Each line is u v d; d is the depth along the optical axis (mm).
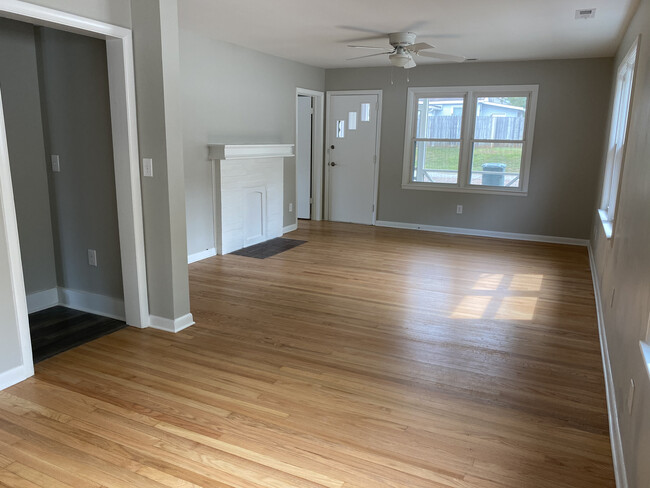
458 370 2846
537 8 3805
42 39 3338
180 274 3320
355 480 1908
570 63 6172
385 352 3072
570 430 2270
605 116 6086
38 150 3531
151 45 2955
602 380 2758
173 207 3178
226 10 4027
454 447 2127
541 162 6523
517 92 6539
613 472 1983
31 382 2625
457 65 6750
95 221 3471
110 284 3531
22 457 2018
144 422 2277
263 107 6148
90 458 2018
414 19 4242
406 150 7266
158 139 3068
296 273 4848
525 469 1992
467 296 4215
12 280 2531
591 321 3670
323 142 7801
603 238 4211
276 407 2424
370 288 4395
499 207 6852
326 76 7590
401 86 7125
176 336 3264
